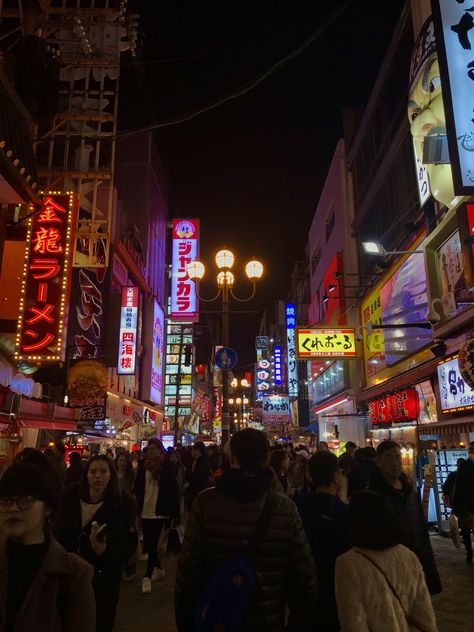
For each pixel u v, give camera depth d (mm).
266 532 2812
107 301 27297
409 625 2500
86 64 17609
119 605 6516
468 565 8328
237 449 3012
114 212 28719
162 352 42594
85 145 19219
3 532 2158
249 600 2590
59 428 16562
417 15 15820
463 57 9188
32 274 11781
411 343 16719
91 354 25234
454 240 12906
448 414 13586
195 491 10773
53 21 13836
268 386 48062
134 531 4336
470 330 12242
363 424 23531
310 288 42219
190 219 33781
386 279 19578
